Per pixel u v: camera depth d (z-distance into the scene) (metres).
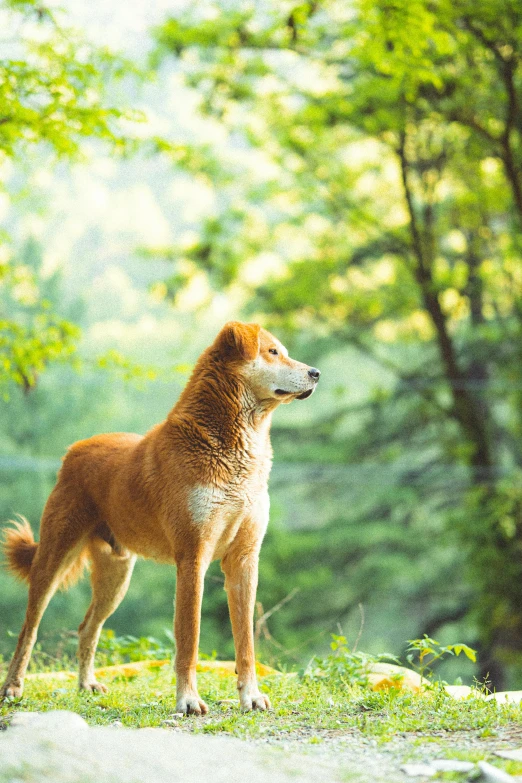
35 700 5.62
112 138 8.94
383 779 3.54
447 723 4.54
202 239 20.33
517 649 17.27
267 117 18.53
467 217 18.78
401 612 25.22
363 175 20.19
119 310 41.69
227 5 16.20
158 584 22.20
